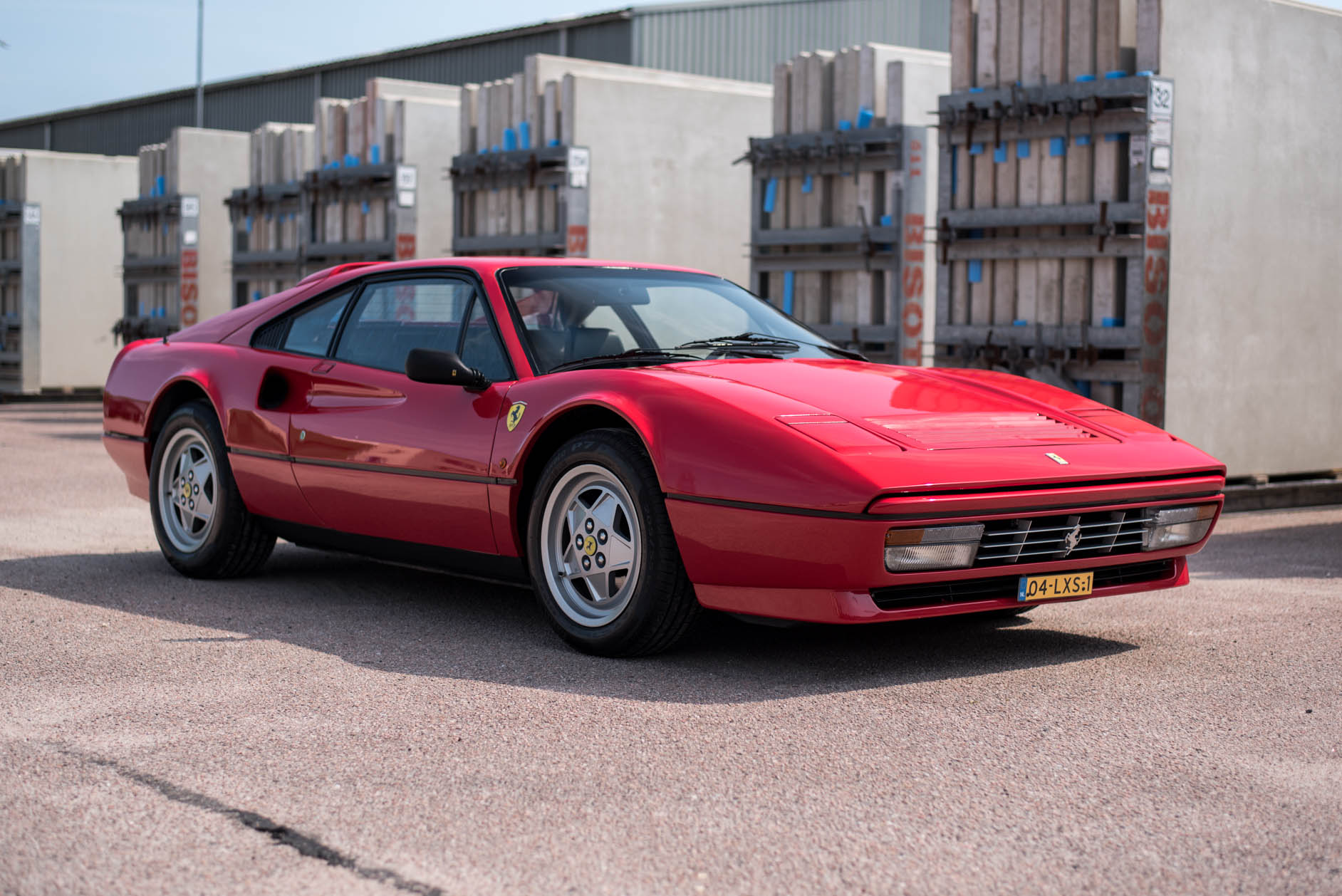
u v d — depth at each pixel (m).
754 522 3.38
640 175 10.95
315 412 4.61
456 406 4.14
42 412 15.29
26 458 9.97
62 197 17.50
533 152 10.68
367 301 4.74
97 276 17.83
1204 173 7.42
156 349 5.46
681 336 4.33
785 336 4.56
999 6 7.65
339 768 2.75
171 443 5.18
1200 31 7.35
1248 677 3.54
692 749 2.88
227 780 2.67
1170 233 7.25
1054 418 3.91
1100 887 2.16
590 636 3.76
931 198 8.95
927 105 8.54
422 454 4.17
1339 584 5.04
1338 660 3.74
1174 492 3.73
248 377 4.89
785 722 3.09
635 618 3.63
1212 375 7.58
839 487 3.26
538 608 4.53
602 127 10.71
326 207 12.92
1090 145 7.33
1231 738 2.98
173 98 34.81
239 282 14.41
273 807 2.52
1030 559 3.54
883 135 8.40
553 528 3.88
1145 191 7.07
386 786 2.64
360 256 12.38
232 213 14.48
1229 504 7.64
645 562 3.60
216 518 4.96
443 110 12.16
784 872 2.22
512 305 4.25
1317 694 3.37
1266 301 7.82
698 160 11.26
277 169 14.08
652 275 4.67
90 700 3.27
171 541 5.18
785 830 2.41
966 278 7.93
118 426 5.45
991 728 3.06
